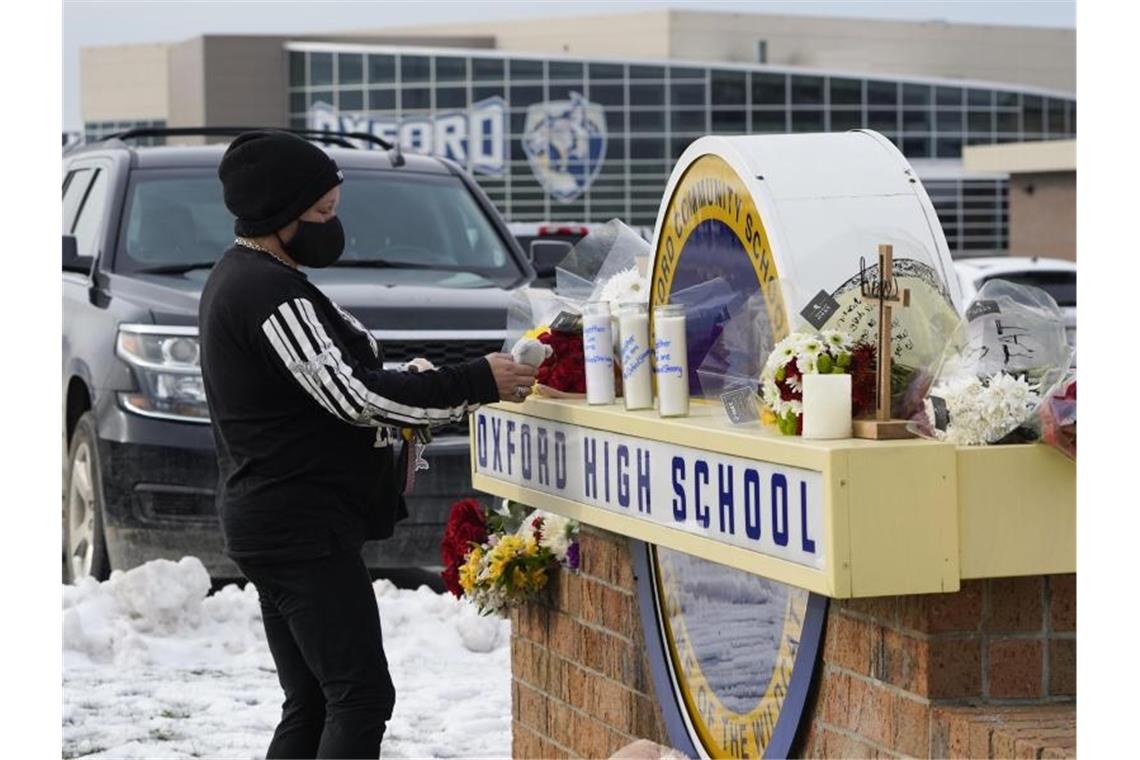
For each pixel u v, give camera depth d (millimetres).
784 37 81938
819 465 3340
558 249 9766
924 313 3736
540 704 5449
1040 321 3564
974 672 3492
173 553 8430
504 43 83750
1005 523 3361
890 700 3592
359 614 4480
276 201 4488
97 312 8938
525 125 76375
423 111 76312
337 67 75438
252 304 4395
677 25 80625
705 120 75938
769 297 3902
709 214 4277
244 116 74875
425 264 9562
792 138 4160
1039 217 47625
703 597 4387
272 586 4504
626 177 76375
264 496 4453
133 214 9516
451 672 7414
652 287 4645
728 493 3730
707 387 4125
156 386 8438
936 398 3447
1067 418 3309
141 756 6082
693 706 4492
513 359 4664
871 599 3646
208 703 6820
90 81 88688
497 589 5355
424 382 4445
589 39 82000
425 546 8531
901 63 84562
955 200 74500
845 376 3496
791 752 3930
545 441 4754
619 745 4922
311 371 4332
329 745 4410
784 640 3998
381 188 9969
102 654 7617
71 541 9117
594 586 5039
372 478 4555
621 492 4293
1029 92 76312
